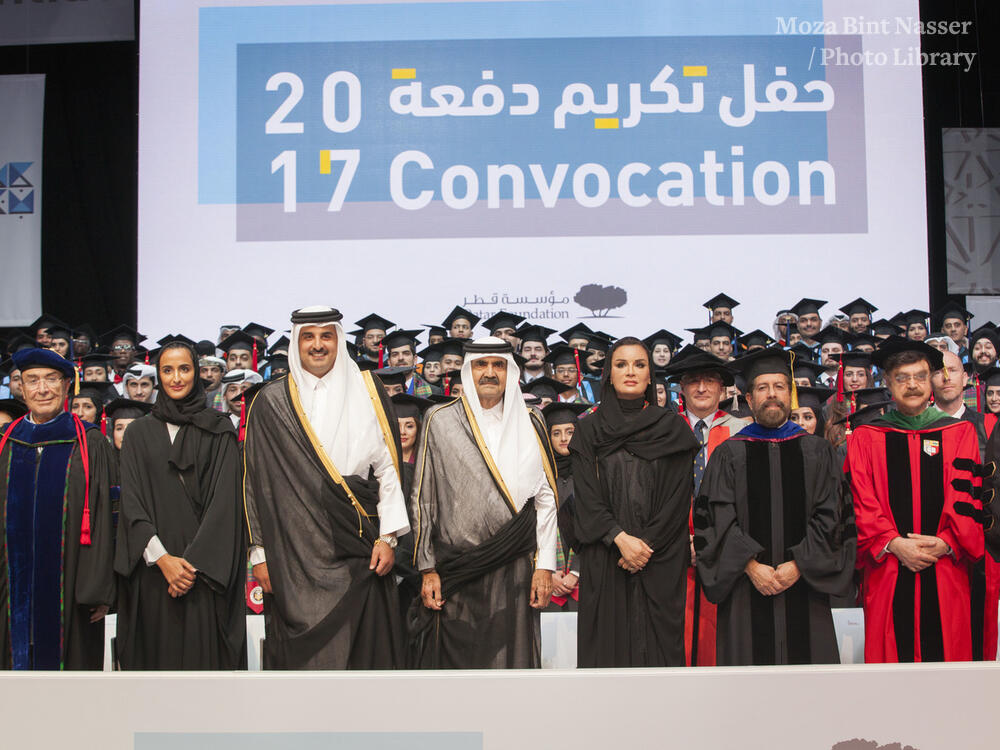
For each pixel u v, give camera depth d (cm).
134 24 577
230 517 338
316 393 339
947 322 540
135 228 573
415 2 555
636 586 336
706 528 358
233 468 343
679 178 545
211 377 538
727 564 345
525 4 553
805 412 492
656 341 536
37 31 580
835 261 539
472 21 554
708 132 546
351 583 328
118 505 358
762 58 548
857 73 546
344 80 554
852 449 376
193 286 549
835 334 532
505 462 344
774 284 540
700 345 534
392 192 550
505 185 549
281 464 332
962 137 558
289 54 555
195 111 554
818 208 541
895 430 369
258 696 285
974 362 543
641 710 284
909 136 542
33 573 341
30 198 578
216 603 335
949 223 557
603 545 339
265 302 547
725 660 353
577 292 544
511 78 552
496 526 338
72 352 559
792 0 549
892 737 285
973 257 555
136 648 335
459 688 284
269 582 330
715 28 548
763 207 542
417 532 345
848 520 352
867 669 287
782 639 347
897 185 541
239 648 338
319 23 556
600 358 532
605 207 546
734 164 544
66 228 576
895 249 539
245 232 550
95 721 286
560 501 426
